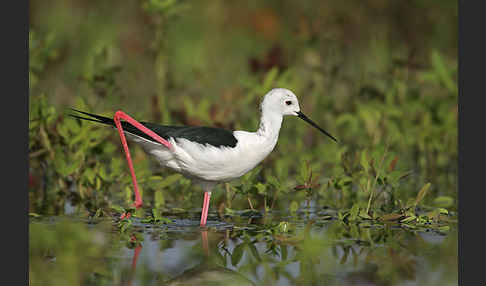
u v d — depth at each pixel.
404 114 14.27
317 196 11.65
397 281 7.36
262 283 7.34
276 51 15.48
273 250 8.51
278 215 10.41
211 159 9.67
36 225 9.49
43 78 15.98
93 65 13.76
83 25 18.47
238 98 14.73
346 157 11.48
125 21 18.59
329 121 15.33
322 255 8.29
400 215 9.80
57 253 8.20
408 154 14.23
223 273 7.63
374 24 18.77
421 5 19.11
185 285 7.27
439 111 13.93
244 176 11.01
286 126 15.12
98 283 7.23
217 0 20.09
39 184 12.31
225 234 9.21
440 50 18.55
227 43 19.38
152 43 15.31
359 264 7.94
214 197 11.45
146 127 9.88
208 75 17.11
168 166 10.05
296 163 13.65
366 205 10.89
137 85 16.39
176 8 14.57
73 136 11.66
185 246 8.60
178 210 10.54
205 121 13.11
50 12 18.89
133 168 10.31
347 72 17.45
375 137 13.58
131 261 7.96
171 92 16.11
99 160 12.47
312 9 18.78
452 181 12.73
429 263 7.96
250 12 20.06
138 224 9.70
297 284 7.30
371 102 14.95
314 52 16.30
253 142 9.91
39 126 12.02
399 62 15.05
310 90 15.91
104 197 11.44
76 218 9.97
